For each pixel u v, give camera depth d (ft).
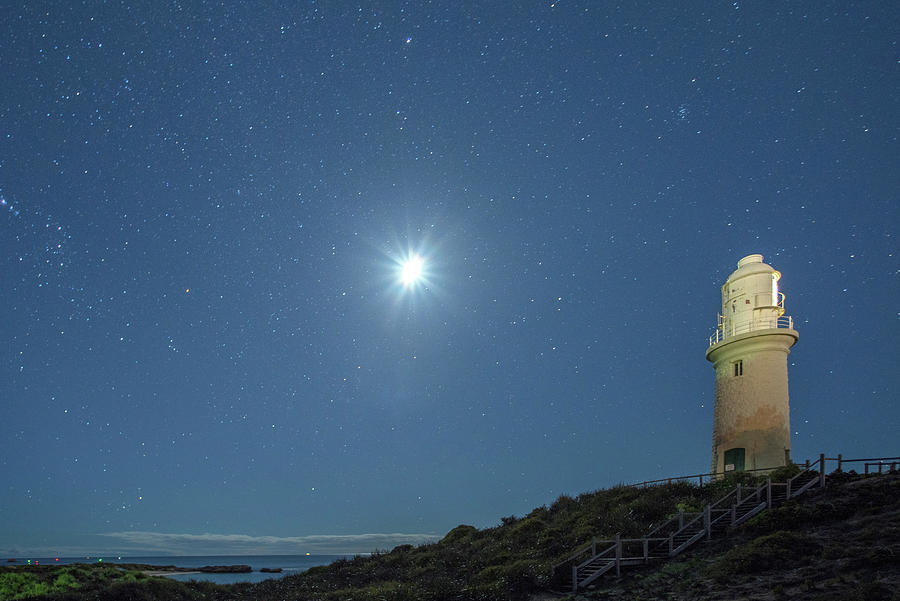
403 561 103.71
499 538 100.53
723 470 118.62
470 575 79.25
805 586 48.60
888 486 68.23
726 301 132.26
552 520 101.86
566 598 61.41
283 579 109.19
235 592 100.37
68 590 87.45
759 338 117.80
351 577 99.81
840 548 54.29
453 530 125.59
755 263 130.00
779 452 111.04
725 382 123.75
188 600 89.04
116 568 122.93
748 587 51.80
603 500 100.37
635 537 74.33
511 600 64.44
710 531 70.54
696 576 58.95
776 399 114.42
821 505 66.23
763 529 66.28
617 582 63.31
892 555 49.29
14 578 93.71
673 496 92.53
